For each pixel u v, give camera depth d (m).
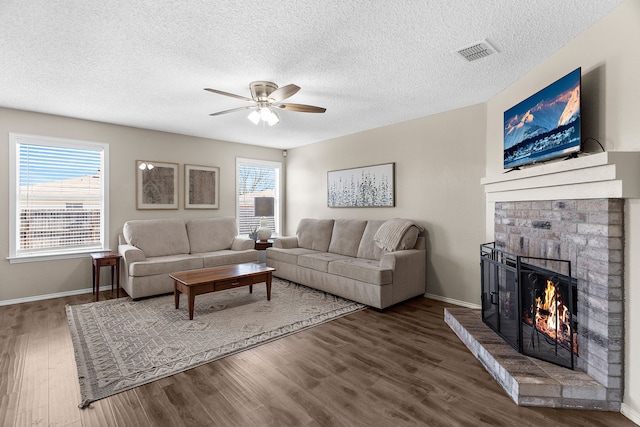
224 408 1.88
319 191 5.83
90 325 3.12
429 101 3.62
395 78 2.98
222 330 3.03
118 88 3.19
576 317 2.11
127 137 4.68
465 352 2.60
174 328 3.06
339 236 4.96
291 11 1.96
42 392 2.02
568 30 2.17
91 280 4.36
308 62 2.64
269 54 2.50
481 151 3.67
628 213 1.80
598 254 1.90
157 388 2.08
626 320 1.82
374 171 4.84
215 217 5.59
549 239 2.37
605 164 1.76
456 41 2.32
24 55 2.49
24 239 3.96
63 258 4.16
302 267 4.62
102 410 1.85
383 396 2.00
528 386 1.89
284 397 1.99
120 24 2.08
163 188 5.04
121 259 4.30
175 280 3.50
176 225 4.89
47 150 4.10
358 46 2.39
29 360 2.43
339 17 2.03
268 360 2.47
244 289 4.49
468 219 3.79
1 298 3.77
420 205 4.28
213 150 5.60
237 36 2.24
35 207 4.02
